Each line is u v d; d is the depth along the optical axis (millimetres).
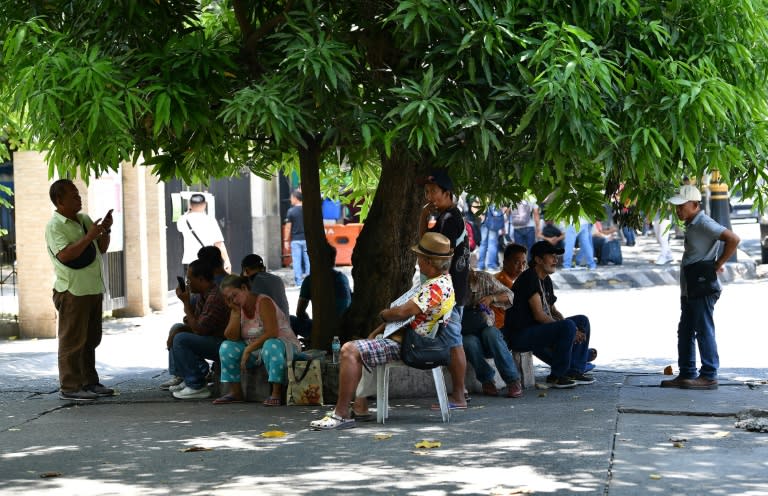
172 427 11469
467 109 10648
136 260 23047
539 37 10938
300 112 10500
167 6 11766
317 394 12766
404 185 13562
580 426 10977
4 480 9234
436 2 10430
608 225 31297
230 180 31844
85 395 13477
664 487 8586
